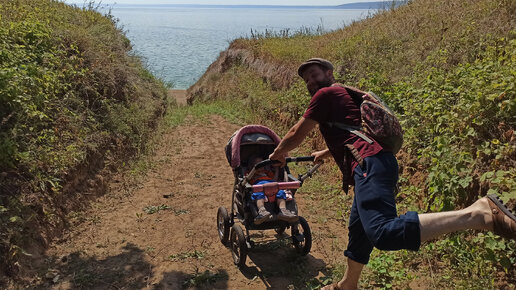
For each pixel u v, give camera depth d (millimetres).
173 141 10844
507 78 5066
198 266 4977
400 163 6262
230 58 21422
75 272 4762
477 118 5016
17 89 6309
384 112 3080
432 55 8320
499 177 4121
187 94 24922
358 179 3008
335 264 4867
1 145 5477
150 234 5820
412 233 2545
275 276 4750
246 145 5570
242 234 4777
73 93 8359
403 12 12727
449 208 4695
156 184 7824
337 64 10906
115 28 14773
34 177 5711
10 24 8391
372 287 4270
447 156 5004
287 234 5891
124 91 10531
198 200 7137
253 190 4598
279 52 15758
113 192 7281
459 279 4145
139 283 4594
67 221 5871
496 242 3908
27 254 4652
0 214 4871
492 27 8008
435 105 6023
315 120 3383
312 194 7270
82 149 7227
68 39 9766
